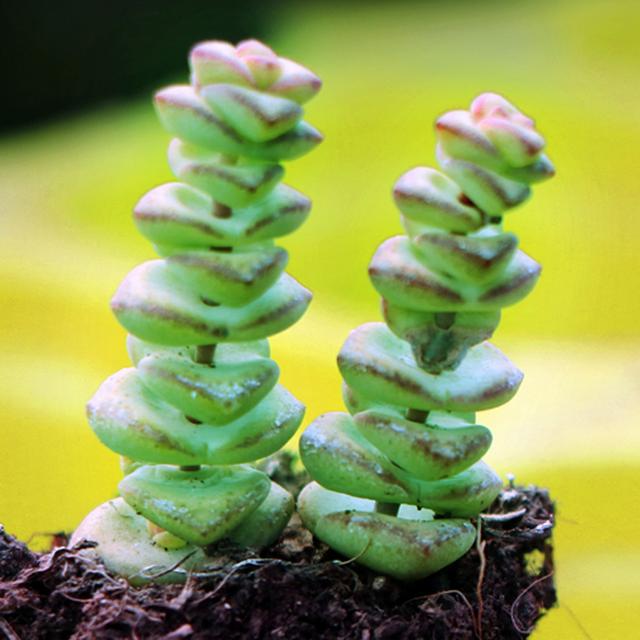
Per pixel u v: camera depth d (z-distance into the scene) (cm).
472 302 24
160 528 25
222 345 25
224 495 24
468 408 24
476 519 26
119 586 24
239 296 24
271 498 25
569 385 36
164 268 24
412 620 24
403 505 25
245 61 23
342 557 25
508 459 33
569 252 43
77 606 24
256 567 25
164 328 24
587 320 41
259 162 24
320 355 35
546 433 34
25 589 24
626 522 32
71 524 31
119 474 32
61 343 35
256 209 24
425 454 24
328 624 24
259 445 24
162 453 24
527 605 26
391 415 25
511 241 24
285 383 34
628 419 34
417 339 24
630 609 30
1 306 36
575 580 31
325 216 43
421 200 24
